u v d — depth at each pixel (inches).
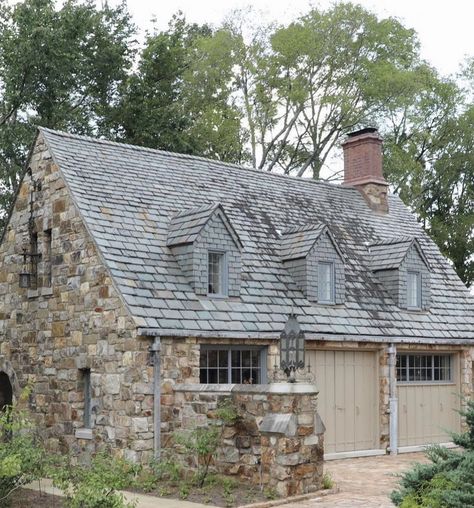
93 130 1181.1
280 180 912.3
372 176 984.9
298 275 752.3
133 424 584.1
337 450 738.2
